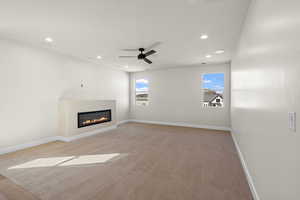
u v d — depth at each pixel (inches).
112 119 217.2
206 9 80.5
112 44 133.6
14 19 91.4
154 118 261.6
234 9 80.3
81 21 93.9
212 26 99.6
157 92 257.3
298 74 32.4
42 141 147.4
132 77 282.2
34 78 141.1
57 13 84.8
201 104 222.4
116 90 251.9
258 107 64.2
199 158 111.5
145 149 131.1
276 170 45.2
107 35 114.8
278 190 43.7
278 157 43.8
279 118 43.1
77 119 165.9
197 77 224.4
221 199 66.6
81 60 189.3
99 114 196.7
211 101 217.6
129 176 85.9
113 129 214.2
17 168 95.4
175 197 67.7
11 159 109.5
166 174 88.1
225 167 97.1
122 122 267.0
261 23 58.5
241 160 104.4
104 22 95.1
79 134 167.5
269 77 51.2
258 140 64.1
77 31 108.1
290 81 36.4
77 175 86.9
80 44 134.6
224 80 206.5
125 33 110.8
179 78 237.8
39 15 87.0
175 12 83.4
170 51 152.6
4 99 121.5
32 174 88.0
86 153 121.7
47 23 96.6
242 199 66.6
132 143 148.6
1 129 119.8
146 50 150.1
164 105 251.3
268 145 52.1
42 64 147.5
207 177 84.8
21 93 131.8
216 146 139.0
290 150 36.4
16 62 128.5
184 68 233.6
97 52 158.4
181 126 235.5
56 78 160.2
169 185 77.1
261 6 58.4
